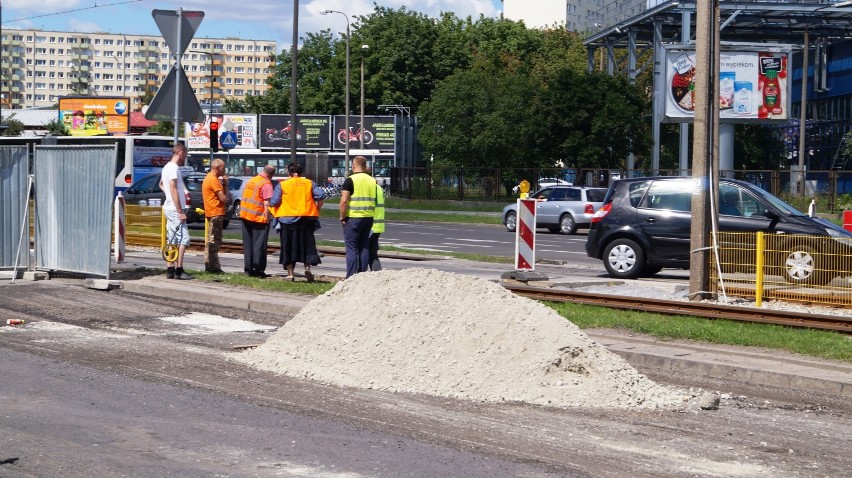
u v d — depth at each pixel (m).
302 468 6.04
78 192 15.93
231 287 15.41
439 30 94.62
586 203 38.16
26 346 10.45
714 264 15.81
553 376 8.38
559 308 13.56
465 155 60.66
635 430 7.26
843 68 62.88
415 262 23.05
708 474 6.11
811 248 15.08
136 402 7.88
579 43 102.62
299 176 16.66
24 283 15.89
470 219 47.34
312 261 16.64
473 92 60.78
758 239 15.24
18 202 16.48
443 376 8.62
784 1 51.97
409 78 90.50
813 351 10.30
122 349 10.37
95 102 79.94
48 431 6.91
